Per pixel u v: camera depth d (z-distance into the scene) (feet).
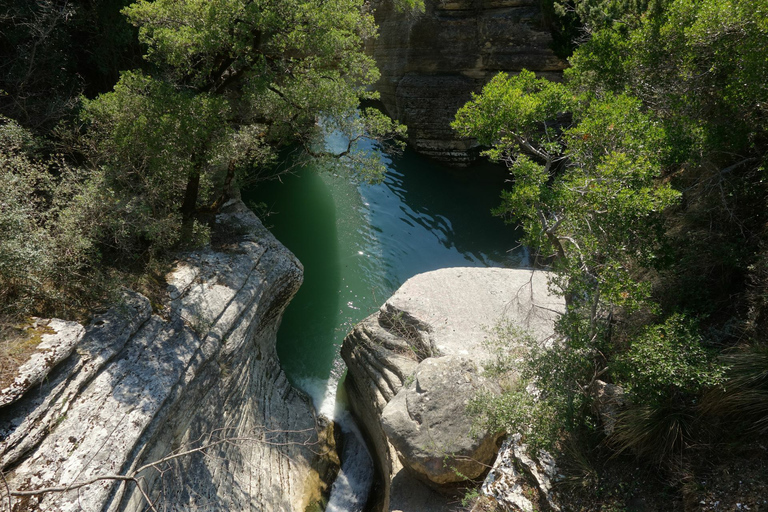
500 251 63.26
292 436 40.40
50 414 23.53
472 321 40.34
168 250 38.47
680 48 30.27
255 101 39.27
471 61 71.51
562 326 27.04
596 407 26.89
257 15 32.19
